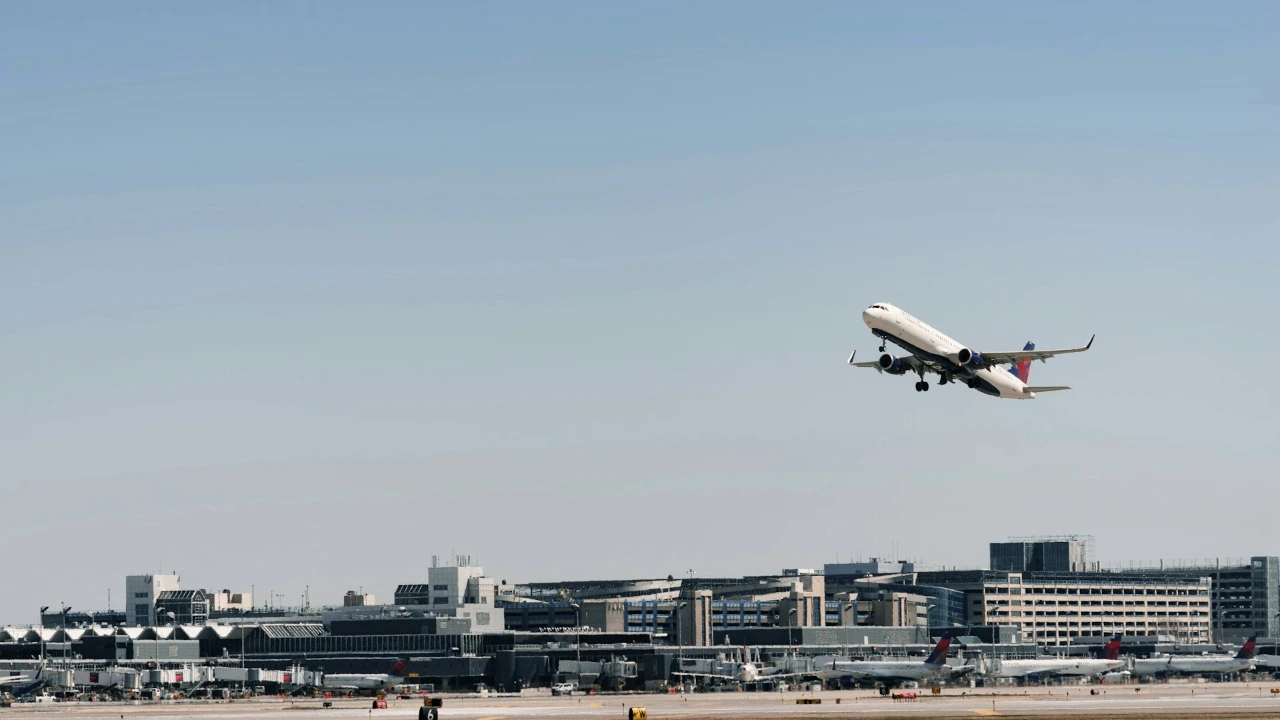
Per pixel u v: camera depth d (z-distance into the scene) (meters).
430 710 192.00
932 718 198.88
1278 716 195.62
